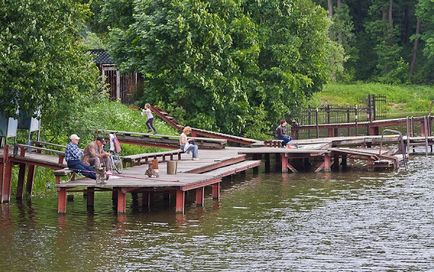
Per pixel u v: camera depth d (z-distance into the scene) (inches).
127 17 2632.9
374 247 1191.6
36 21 1525.6
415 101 4357.8
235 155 1946.4
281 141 2183.8
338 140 2368.4
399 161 2162.9
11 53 1487.5
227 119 2485.2
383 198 1604.3
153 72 2417.6
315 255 1144.2
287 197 1628.9
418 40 5093.5
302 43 2765.7
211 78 2404.0
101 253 1147.9
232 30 2488.9
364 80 4963.1
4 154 1520.7
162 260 1112.2
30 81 1503.4
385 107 4170.8
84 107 1754.4
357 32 5172.2
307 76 2797.7
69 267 1077.1
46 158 1571.1
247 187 1782.7
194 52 2381.9
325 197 1624.0
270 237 1251.8
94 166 1460.4
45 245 1191.6
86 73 1659.7
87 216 1408.7
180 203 1438.2
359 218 1398.9
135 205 1523.1
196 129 2325.3
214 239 1238.3
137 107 2465.6
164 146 2055.9
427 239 1240.2
